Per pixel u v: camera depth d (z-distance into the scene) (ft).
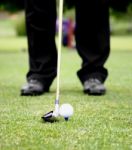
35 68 16.99
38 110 13.46
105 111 13.34
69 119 12.08
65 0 45.29
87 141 9.84
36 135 10.37
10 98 15.83
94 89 16.69
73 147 9.34
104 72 17.28
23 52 46.65
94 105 14.42
